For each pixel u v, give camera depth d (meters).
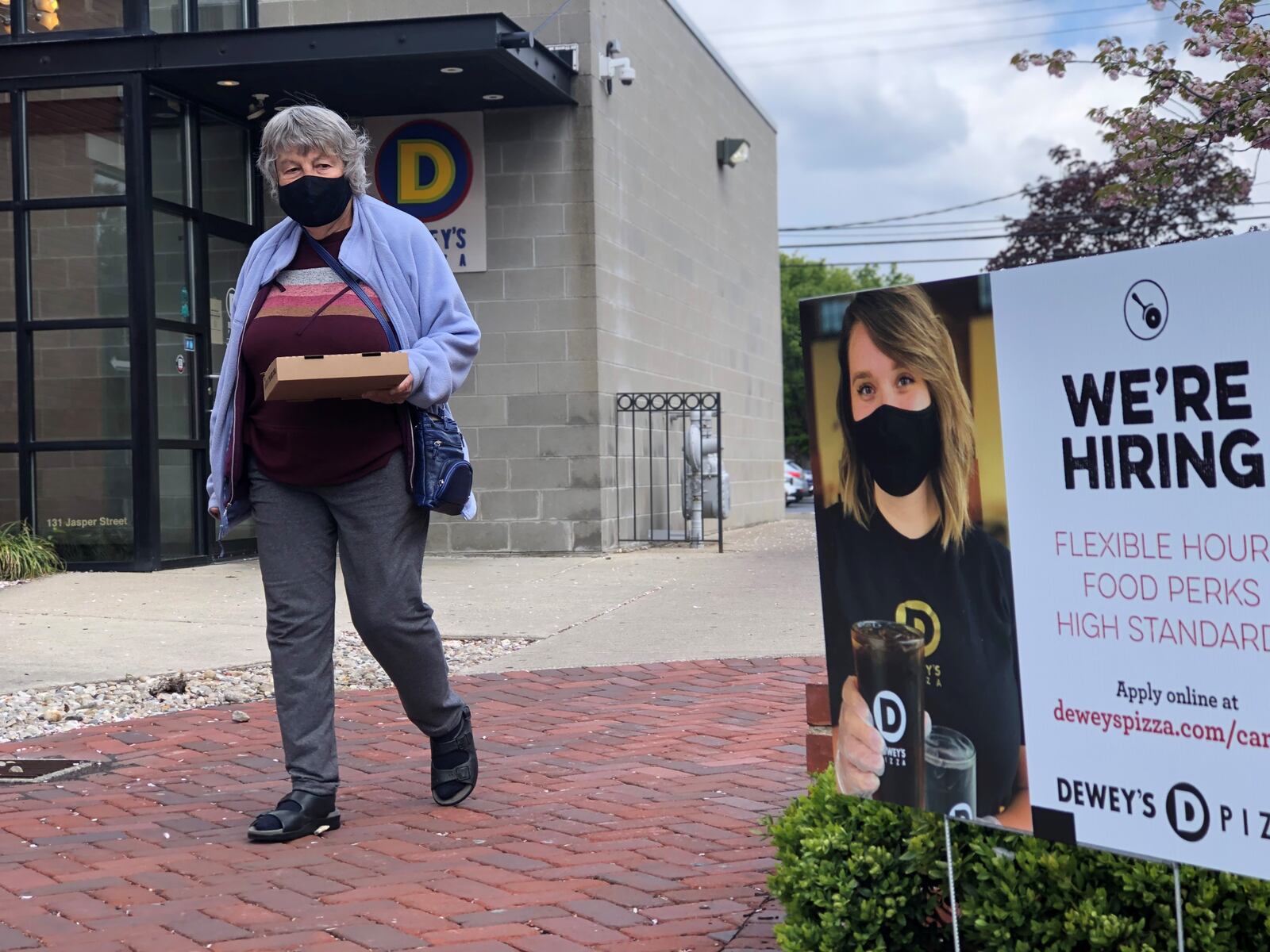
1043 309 2.29
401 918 3.36
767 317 19.50
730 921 3.27
